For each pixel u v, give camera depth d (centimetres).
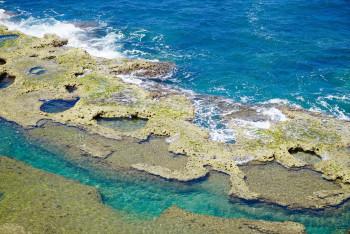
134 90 6481
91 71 6912
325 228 4556
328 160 5297
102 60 7238
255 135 5662
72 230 4288
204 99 6444
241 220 4528
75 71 6850
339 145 5503
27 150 5419
